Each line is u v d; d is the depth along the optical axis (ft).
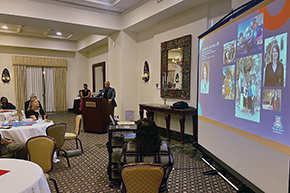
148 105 18.07
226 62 8.70
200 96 11.69
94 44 29.86
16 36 30.45
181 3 15.05
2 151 10.33
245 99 7.24
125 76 23.06
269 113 6.00
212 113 10.05
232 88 8.17
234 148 7.97
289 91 5.26
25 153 10.57
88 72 36.91
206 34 10.87
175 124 18.31
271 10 6.00
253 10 6.88
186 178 9.83
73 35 30.66
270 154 5.93
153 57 21.17
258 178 6.48
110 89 20.22
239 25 7.70
